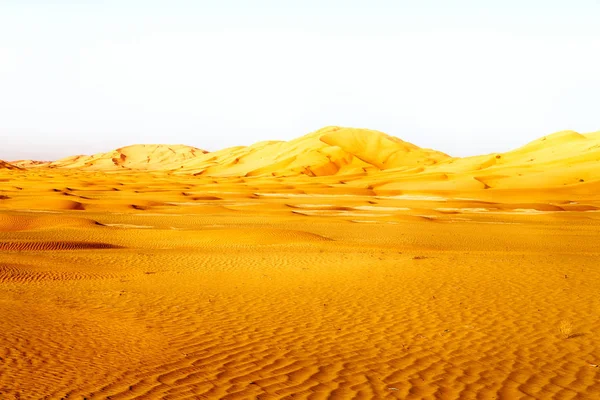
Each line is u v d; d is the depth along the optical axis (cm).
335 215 4719
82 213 4675
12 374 804
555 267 1802
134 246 2666
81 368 839
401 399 727
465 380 799
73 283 1565
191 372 828
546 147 15225
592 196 7738
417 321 1133
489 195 7931
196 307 1259
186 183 11788
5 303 1263
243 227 3631
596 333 1038
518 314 1182
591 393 750
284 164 17925
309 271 1769
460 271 1723
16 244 2452
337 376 815
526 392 753
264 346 964
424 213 5069
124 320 1137
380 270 1759
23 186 9156
